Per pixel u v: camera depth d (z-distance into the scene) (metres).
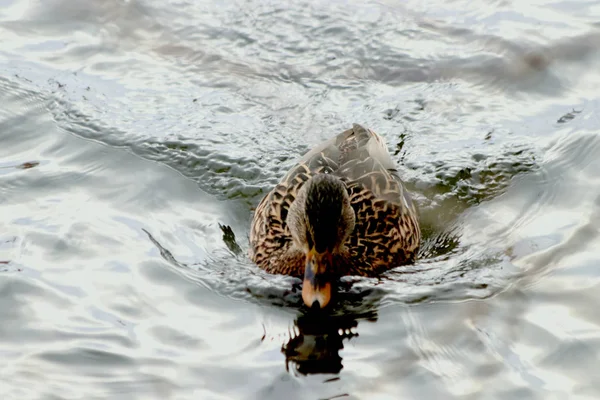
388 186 13.48
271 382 10.38
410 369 10.60
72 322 11.34
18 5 18.97
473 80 17.02
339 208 12.14
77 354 10.77
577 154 14.98
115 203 13.96
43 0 19.06
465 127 15.90
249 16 18.61
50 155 14.98
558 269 12.43
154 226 13.50
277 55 17.69
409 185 14.66
